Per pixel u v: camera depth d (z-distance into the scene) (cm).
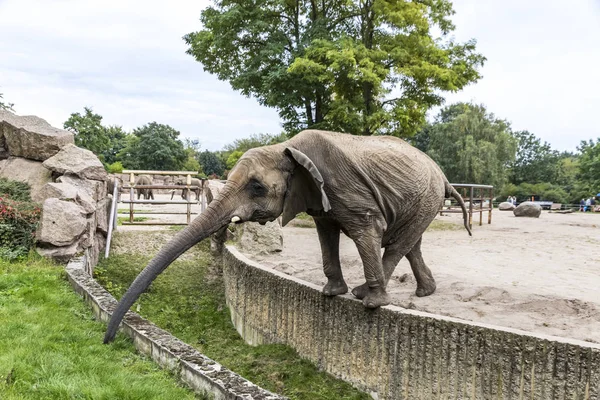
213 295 941
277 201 477
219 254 1088
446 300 599
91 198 985
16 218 845
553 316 529
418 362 489
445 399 468
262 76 1861
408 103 1875
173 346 434
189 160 5778
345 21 2025
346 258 923
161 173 1232
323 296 592
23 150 1130
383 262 553
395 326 507
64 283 687
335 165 490
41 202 942
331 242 571
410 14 1773
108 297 577
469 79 1978
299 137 504
